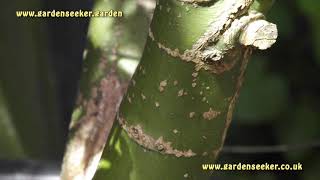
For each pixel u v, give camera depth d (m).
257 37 0.25
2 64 0.72
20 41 0.72
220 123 0.27
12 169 0.60
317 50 0.81
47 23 0.81
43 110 0.74
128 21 0.39
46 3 0.78
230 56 0.26
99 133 0.39
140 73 0.27
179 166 0.28
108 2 0.39
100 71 0.39
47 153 0.73
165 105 0.27
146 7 0.39
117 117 0.29
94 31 0.40
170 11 0.26
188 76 0.26
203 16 0.25
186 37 0.25
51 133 0.75
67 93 0.81
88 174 0.39
